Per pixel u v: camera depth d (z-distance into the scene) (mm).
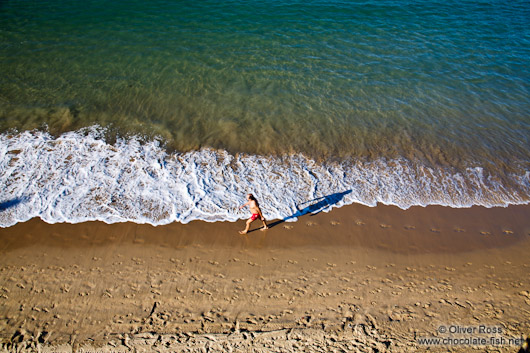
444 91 17609
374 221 11547
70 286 9234
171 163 13383
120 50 19266
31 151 13422
